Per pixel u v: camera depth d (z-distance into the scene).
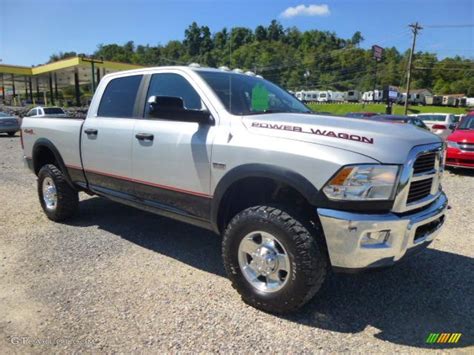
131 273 3.98
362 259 2.86
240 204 3.66
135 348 2.81
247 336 2.95
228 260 3.40
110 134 4.46
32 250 4.58
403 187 2.88
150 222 5.61
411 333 3.01
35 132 5.69
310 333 3.00
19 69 46.06
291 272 3.04
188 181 3.71
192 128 3.70
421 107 79.25
